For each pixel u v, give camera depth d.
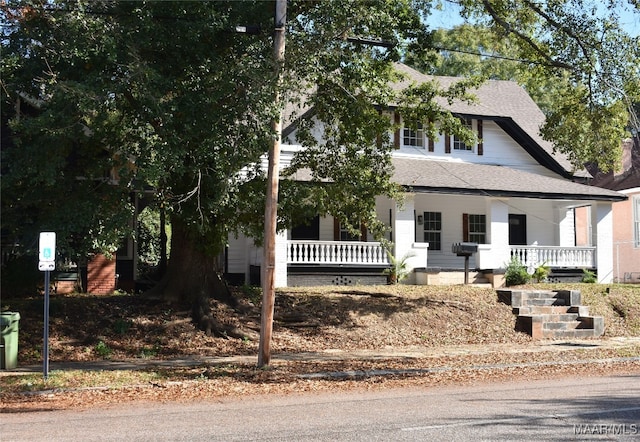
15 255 19.69
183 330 17.92
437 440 8.17
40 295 20.80
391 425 9.10
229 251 25.98
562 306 22.48
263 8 14.86
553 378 14.09
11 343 14.62
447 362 16.05
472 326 20.73
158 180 14.22
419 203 28.98
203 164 14.96
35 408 10.82
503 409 10.34
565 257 28.03
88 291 22.36
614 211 37.47
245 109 13.96
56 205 14.87
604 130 19.86
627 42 18.70
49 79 13.87
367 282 25.28
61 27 13.66
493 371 15.01
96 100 13.08
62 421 9.66
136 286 24.72
